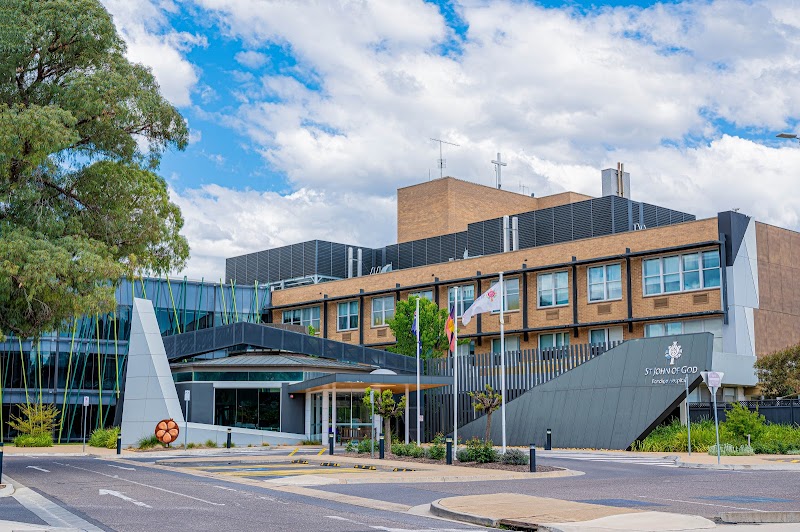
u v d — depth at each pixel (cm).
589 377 4300
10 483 2191
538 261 5706
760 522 1419
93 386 6406
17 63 2736
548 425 4403
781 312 5088
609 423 4144
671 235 5069
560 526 1327
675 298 5003
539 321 5656
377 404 4103
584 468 2855
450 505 1625
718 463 2855
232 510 1593
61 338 6312
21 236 2591
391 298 6619
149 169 3141
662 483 2216
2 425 6038
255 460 3309
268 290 7575
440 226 7681
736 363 4425
